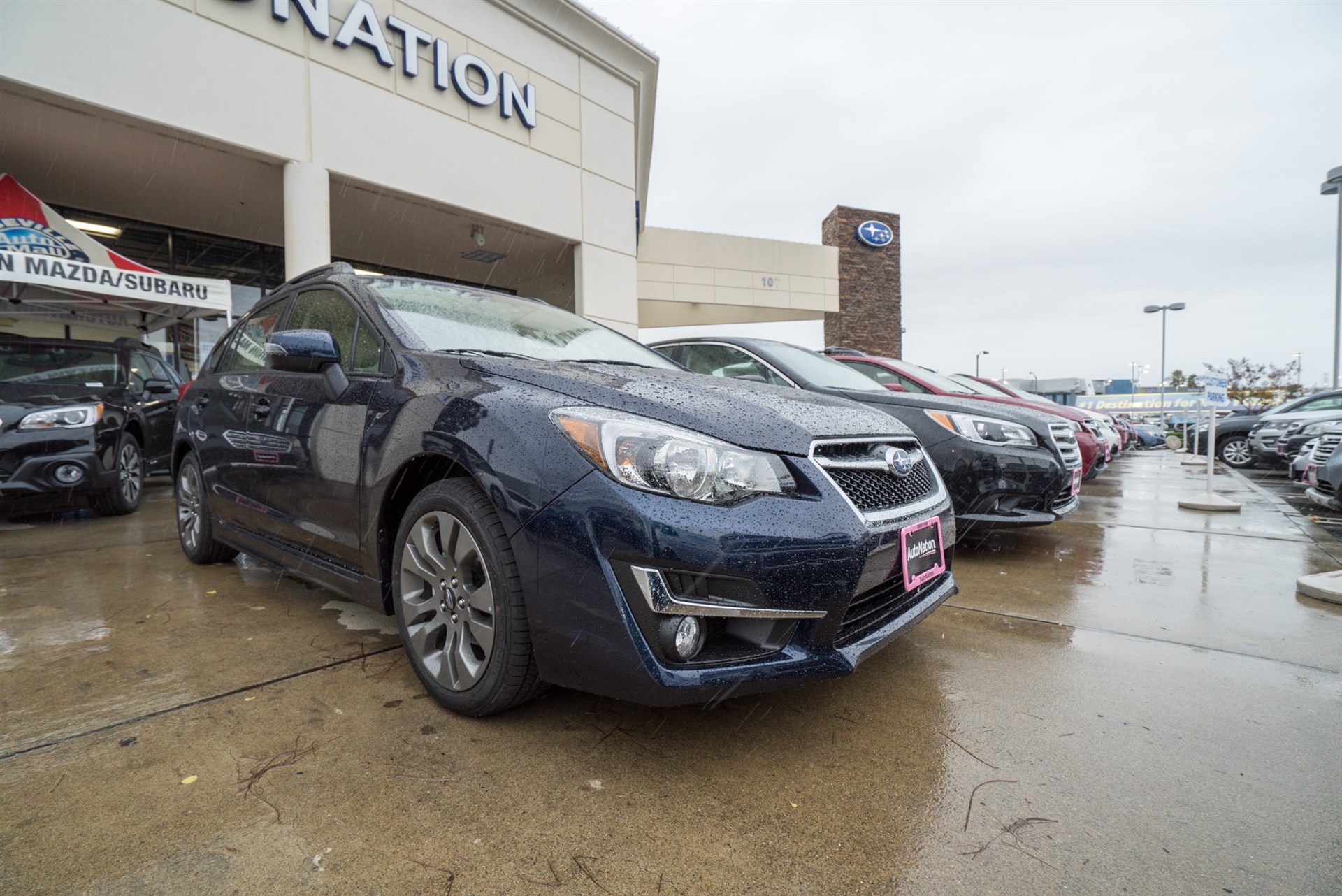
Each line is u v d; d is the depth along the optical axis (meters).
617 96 11.15
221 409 3.24
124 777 1.63
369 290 2.64
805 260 17.81
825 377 4.31
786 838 1.45
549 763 1.72
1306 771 1.73
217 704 2.01
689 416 1.81
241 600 3.02
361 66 7.86
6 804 1.52
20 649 2.42
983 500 3.74
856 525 1.82
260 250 10.61
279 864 1.34
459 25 8.88
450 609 1.97
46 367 5.45
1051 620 2.95
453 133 8.83
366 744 1.79
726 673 1.64
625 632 1.61
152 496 6.61
